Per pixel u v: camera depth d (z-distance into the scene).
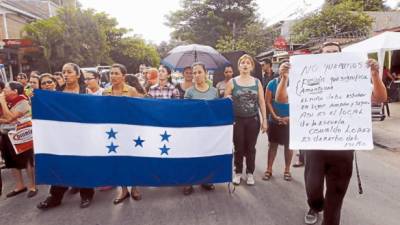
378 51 10.00
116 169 4.77
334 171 3.56
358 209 4.48
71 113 4.62
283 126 5.49
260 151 7.73
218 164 5.03
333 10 26.56
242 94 5.20
